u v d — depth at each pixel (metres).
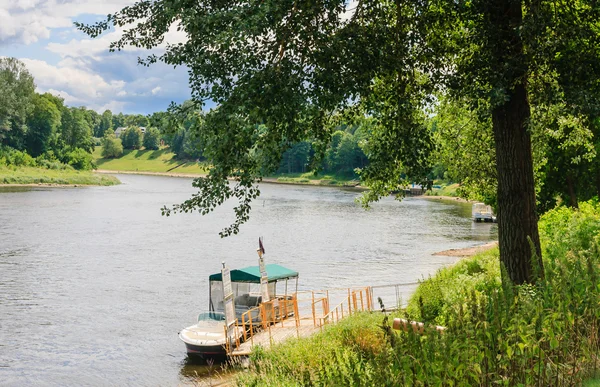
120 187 140.88
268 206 93.81
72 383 20.33
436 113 21.31
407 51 12.08
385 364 6.70
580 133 17.94
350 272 40.41
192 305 31.08
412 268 41.53
